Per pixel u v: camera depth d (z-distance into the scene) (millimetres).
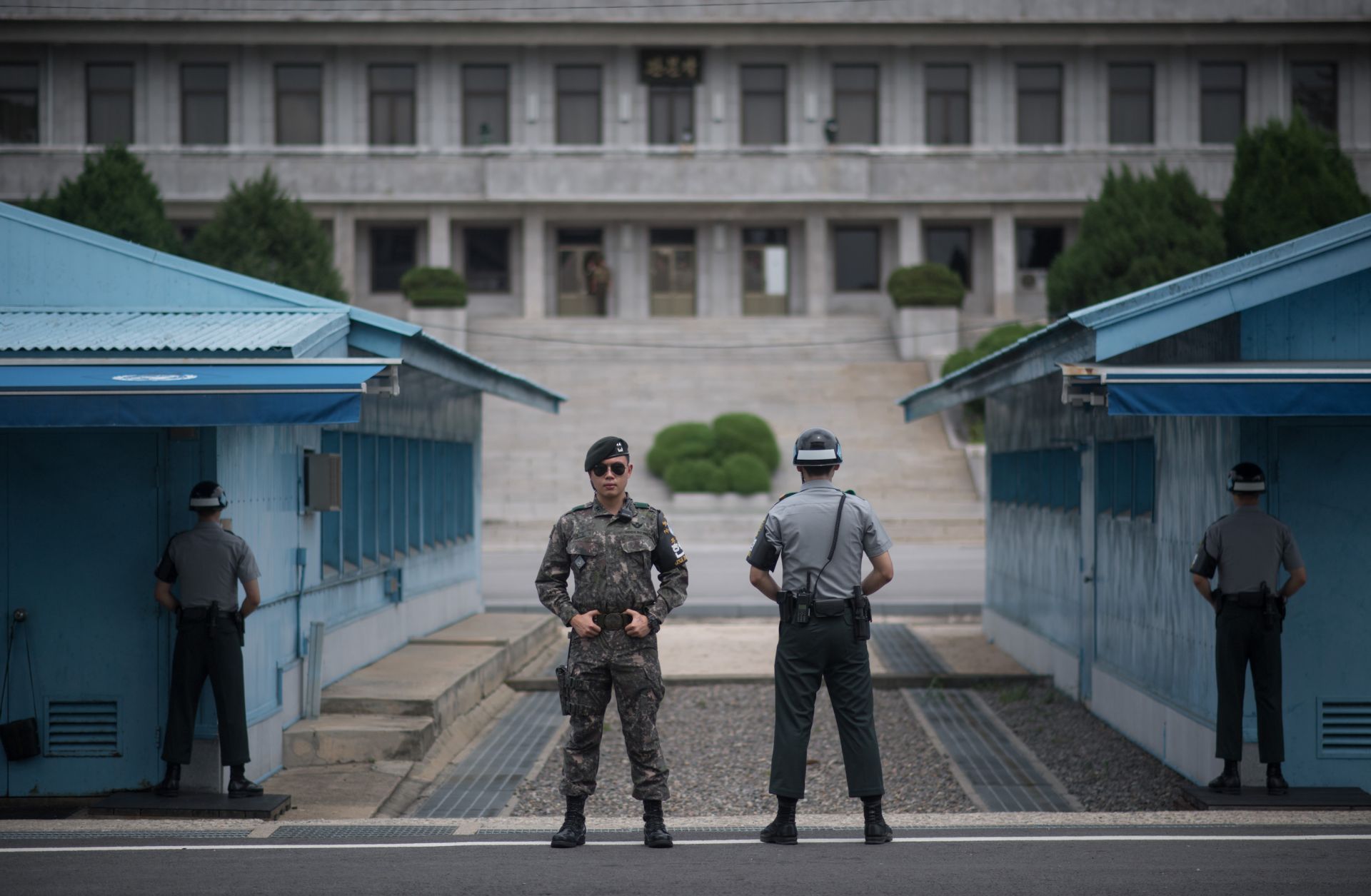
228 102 84000
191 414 13836
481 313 86438
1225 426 16734
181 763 15492
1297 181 56188
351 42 83312
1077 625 24047
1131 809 17047
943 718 23500
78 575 16172
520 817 15625
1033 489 27672
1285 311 17250
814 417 70062
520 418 69625
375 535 23984
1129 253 59031
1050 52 85500
